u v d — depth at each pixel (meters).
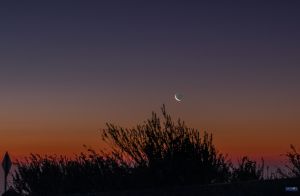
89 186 18.89
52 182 19.88
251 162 18.89
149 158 17.95
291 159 18.33
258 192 13.95
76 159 19.55
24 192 20.45
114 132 18.56
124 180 18.19
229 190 14.11
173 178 17.75
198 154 17.97
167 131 18.20
